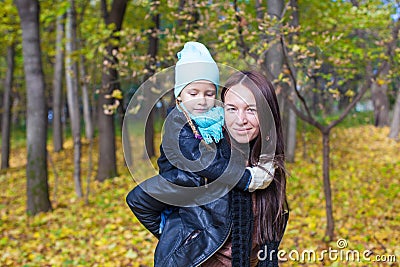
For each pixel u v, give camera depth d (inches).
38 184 295.3
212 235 75.2
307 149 474.0
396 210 249.4
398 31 202.8
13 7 340.5
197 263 74.5
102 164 393.1
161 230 82.7
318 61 188.2
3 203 347.3
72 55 300.8
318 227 227.3
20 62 641.0
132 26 409.1
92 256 208.8
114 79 319.3
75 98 341.7
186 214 77.8
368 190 307.1
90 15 455.2
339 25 244.7
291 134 411.8
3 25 380.5
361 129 622.8
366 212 245.3
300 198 289.3
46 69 705.0
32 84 294.8
